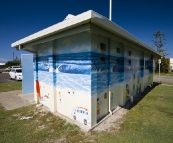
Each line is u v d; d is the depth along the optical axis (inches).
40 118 159.8
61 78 167.0
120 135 119.3
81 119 140.9
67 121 148.3
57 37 136.6
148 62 388.2
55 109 179.0
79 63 138.8
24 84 300.7
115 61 184.4
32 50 220.5
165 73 952.9
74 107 149.3
